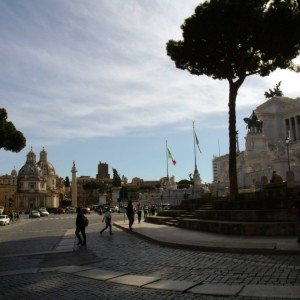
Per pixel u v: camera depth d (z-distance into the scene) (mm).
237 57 31875
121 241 22438
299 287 9102
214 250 15609
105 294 9492
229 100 31969
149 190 198625
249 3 28922
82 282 11047
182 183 161250
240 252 14812
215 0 30016
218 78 33781
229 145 30547
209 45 31516
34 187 176375
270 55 30781
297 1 27922
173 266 12891
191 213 32344
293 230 18828
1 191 153750
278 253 14016
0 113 42812
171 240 19078
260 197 25250
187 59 33281
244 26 29828
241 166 74250
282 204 22469
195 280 10539
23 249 20609
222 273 11266
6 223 58031
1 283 11562
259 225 19516
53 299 9266
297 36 28734
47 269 13500
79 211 21172
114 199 128625
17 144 44031
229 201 26000
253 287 9328
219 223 22016
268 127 96125
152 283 10398
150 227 30797
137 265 13477
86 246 20453
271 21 28625
